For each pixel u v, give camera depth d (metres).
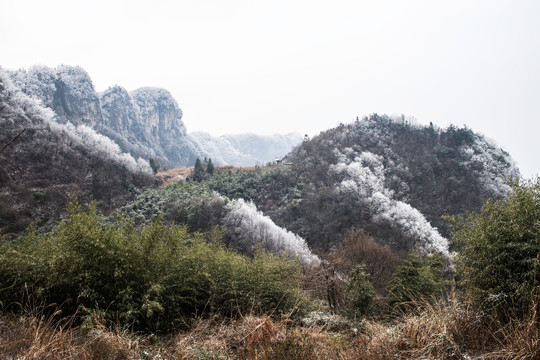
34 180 45.94
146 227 6.04
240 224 33.34
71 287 4.93
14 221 35.53
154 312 5.12
